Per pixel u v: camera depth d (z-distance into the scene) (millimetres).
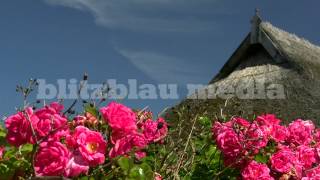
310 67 7762
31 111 1602
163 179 2322
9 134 1577
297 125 2641
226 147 2270
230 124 2445
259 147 2293
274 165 2330
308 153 2480
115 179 1688
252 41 8117
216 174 2293
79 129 1570
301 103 7031
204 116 2881
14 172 1545
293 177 2357
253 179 2234
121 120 1676
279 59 7836
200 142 2572
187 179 2324
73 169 1521
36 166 1523
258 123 2531
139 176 1661
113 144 1687
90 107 1759
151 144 2430
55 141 1557
